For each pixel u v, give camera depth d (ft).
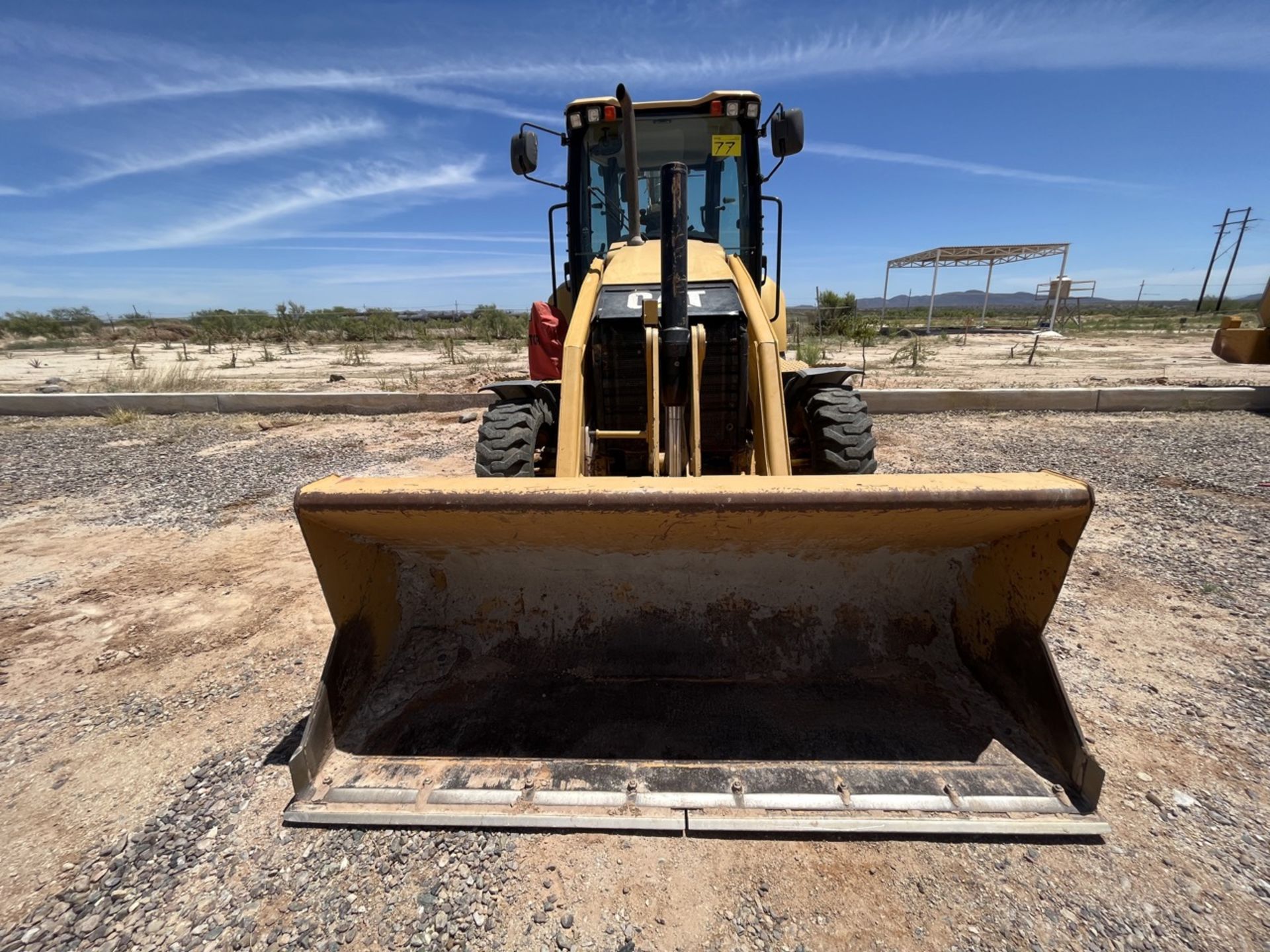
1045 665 7.05
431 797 6.97
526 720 7.82
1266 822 6.77
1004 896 6.00
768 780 6.98
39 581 13.66
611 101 13.79
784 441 10.44
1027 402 29.68
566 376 10.47
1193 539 14.47
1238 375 40.27
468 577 8.77
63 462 23.97
